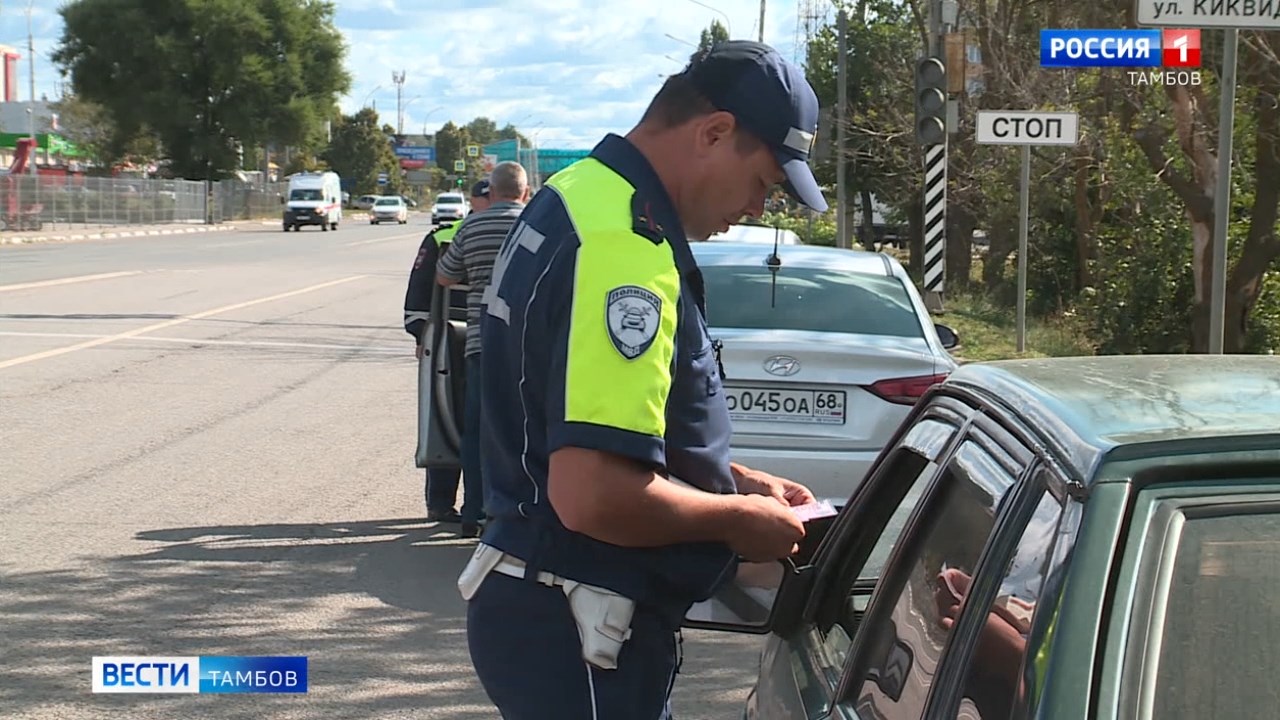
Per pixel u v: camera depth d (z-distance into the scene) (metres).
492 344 2.30
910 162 28.69
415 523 7.13
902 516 2.56
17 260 29.41
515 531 2.30
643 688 2.32
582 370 2.10
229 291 21.80
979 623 1.77
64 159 81.12
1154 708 1.49
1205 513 1.61
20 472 8.13
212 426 9.83
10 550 6.41
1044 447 1.82
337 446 9.19
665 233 2.23
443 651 5.18
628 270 2.14
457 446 6.86
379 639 5.29
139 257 31.83
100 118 73.50
